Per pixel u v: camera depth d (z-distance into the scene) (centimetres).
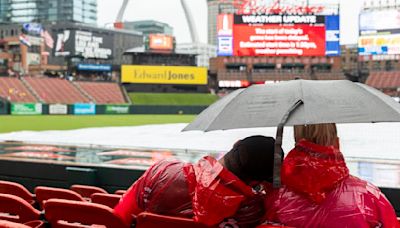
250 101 221
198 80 7219
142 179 249
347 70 7600
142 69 7038
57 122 3162
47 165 659
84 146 1148
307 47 6059
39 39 9731
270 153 208
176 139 1672
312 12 6066
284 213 197
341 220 189
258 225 214
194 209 212
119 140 1617
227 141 1582
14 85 6300
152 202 243
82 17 19925
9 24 11362
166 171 243
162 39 7694
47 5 19238
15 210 305
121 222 258
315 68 7062
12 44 9506
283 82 229
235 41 6081
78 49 8912
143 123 3109
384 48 6519
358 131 2108
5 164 689
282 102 209
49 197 366
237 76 7156
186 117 4419
